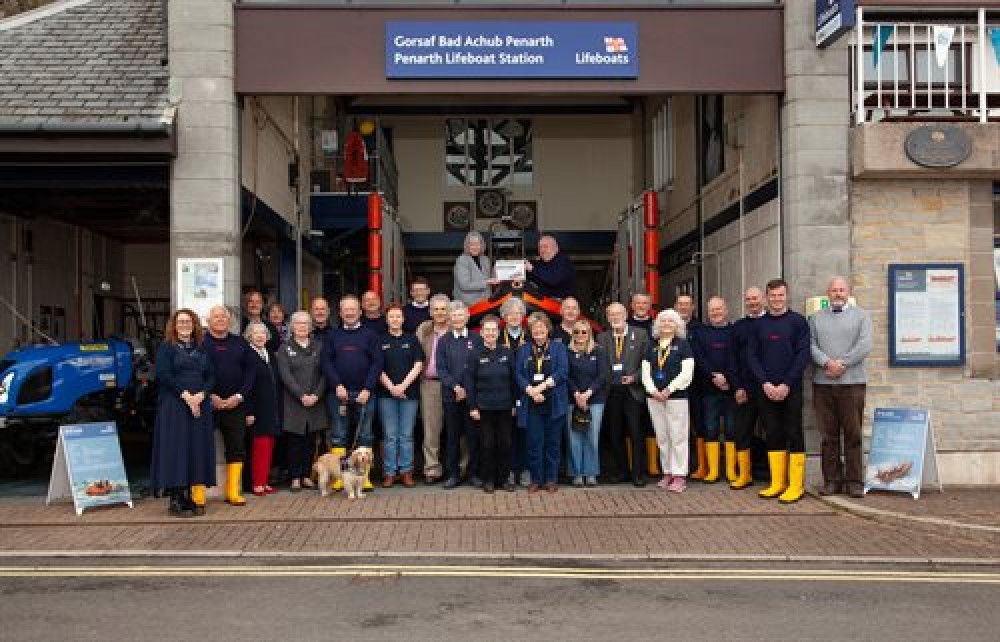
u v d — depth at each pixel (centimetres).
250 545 784
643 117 1972
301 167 1531
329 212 1612
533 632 563
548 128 2109
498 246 1806
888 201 1034
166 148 988
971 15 1083
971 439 1027
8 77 1023
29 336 1352
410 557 748
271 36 1025
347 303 1010
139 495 1016
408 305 1130
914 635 557
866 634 559
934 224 1036
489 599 636
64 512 920
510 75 1027
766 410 967
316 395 1006
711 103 1384
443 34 1026
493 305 1146
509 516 885
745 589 662
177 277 1007
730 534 823
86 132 971
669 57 1036
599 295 2130
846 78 1036
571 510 909
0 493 1041
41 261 1406
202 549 770
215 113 1013
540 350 988
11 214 1308
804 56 1032
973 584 678
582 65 1030
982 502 927
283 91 1023
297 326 1007
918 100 1105
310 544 786
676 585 673
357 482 961
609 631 565
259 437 992
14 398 1095
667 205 1702
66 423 1103
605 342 1040
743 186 1212
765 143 1123
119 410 1197
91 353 1151
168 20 1027
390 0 1034
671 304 1677
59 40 1081
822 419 967
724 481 1063
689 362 993
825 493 960
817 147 1030
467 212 2089
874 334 1027
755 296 980
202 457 893
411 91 1027
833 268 1027
